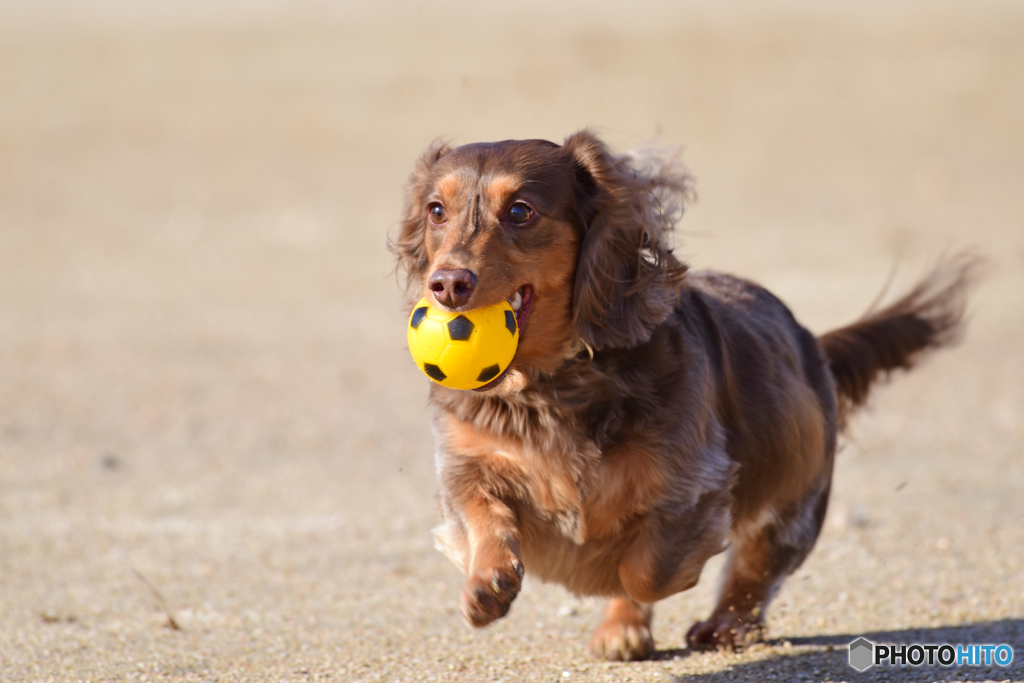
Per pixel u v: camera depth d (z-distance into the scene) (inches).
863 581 363.3
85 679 286.8
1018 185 1034.1
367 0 2701.8
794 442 311.6
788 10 2236.7
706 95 1454.2
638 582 269.3
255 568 386.3
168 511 449.4
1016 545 384.5
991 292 743.7
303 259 906.1
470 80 1572.3
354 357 675.4
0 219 1040.2
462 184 272.4
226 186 1149.7
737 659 301.7
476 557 259.0
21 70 1804.9
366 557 396.8
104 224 1022.4
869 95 1433.3
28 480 487.2
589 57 1684.3
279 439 543.2
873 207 979.3
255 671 291.4
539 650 311.6
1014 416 538.3
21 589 368.2
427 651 308.3
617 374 268.1
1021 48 1637.6
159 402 598.2
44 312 770.8
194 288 831.1
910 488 453.4
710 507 273.7
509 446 270.8
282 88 1596.9
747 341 310.0
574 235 274.1
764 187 1068.5
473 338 255.3
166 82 1680.6
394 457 516.7
